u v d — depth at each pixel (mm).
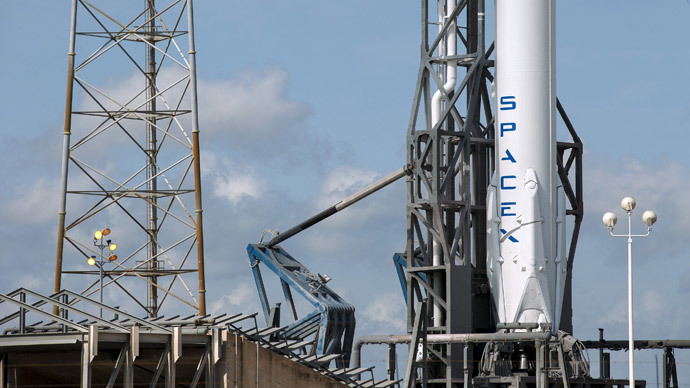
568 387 118625
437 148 127250
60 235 134500
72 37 137000
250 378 104312
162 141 141750
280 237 147750
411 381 118062
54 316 88875
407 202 130625
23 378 103500
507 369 125688
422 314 120688
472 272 134125
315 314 138375
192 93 137500
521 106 128500
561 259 128750
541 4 129250
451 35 133250
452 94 133375
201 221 135875
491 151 137625
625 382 127000
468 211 130375
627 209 100125
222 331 101312
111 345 95312
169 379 95250
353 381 114500
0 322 96750
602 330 130750
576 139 136000
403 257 143000
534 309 127250
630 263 100375
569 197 135000
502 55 130000
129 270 136375
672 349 130125
